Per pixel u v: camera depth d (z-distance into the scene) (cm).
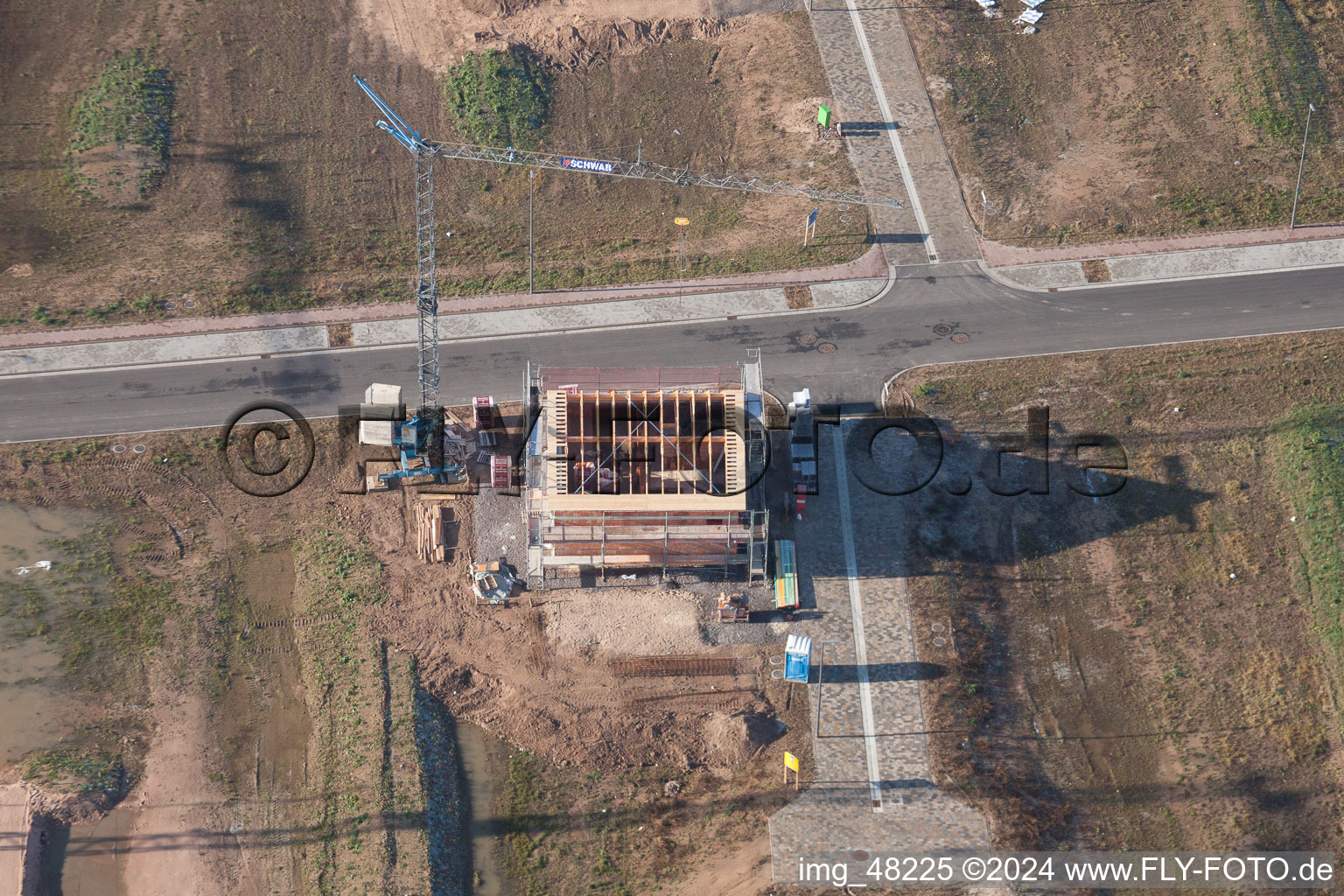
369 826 4556
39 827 4525
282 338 6394
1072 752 4866
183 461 5828
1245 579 5381
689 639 5153
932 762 4756
